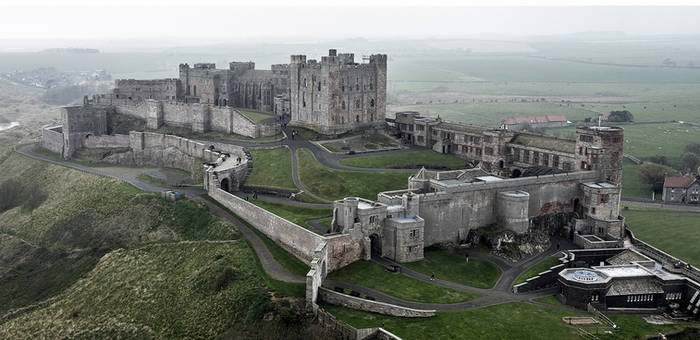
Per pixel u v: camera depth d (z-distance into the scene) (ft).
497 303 404.36
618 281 420.77
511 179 524.93
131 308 447.83
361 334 353.31
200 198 607.78
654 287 421.18
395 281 428.15
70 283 529.04
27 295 531.91
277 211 543.80
